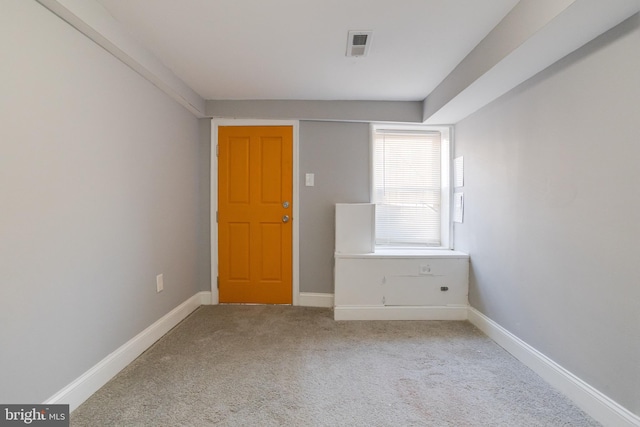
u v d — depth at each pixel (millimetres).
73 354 1454
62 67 1383
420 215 3043
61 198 1384
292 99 2822
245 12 1565
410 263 2633
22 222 1204
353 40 1823
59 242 1373
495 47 1672
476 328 2457
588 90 1441
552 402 1521
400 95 2713
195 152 2857
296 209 2949
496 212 2217
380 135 3033
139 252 1987
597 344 1406
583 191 1479
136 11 1555
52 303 1339
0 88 1119
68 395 1411
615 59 1307
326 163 2947
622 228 1292
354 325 2504
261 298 2990
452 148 2924
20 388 1200
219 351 2033
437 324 2537
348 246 2777
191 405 1477
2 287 1134
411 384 1668
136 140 1949
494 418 1402
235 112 2842
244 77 2350
